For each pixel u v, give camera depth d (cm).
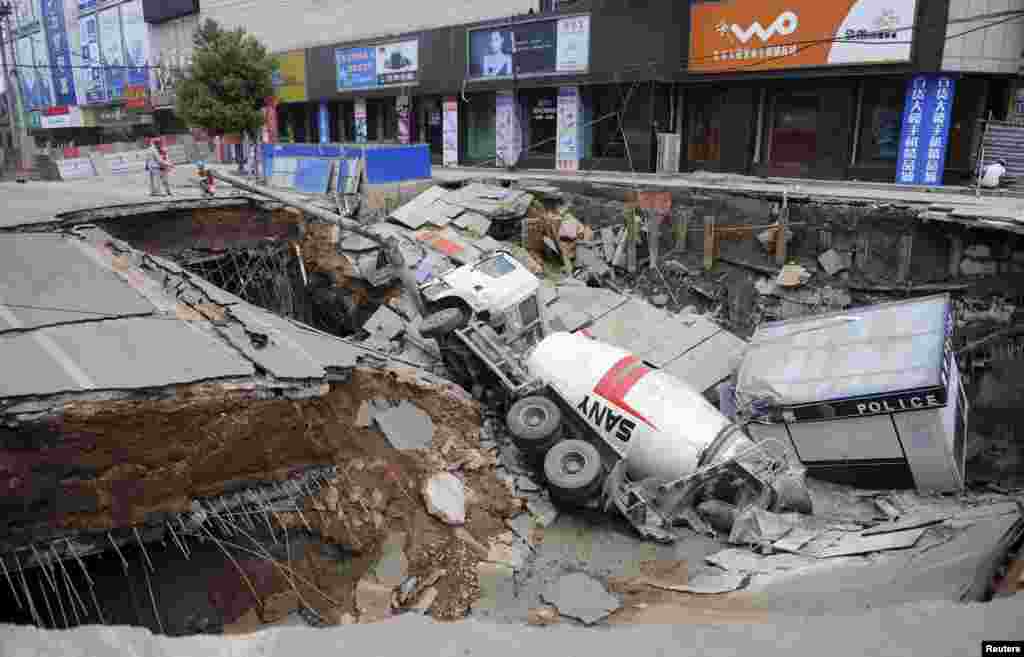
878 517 1180
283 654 464
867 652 462
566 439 1240
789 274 1881
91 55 6162
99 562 834
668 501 1147
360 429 1123
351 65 3716
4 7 5334
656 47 2495
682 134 2675
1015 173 1914
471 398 1357
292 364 1038
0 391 782
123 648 443
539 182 2522
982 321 1576
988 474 1486
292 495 974
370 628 506
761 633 514
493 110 3216
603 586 961
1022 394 1498
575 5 2695
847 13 2069
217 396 916
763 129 2447
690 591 932
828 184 2191
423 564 980
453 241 2170
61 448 801
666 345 1731
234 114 2739
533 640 507
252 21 4438
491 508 1112
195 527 877
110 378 864
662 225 2170
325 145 2509
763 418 1339
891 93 2142
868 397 1214
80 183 2905
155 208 1703
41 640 444
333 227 2011
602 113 2823
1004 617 492
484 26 3020
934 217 1628
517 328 1543
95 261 1248
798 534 1087
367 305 1942
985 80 2041
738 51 2323
